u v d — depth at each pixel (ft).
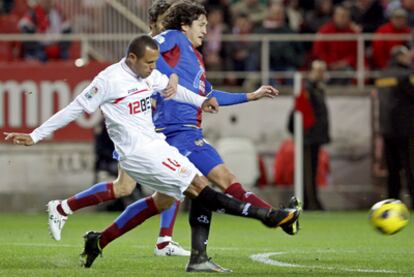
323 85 216.54
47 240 142.61
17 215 216.74
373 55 240.32
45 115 225.76
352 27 239.50
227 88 238.48
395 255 120.98
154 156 93.76
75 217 204.95
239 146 227.81
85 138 226.38
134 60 94.58
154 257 115.75
